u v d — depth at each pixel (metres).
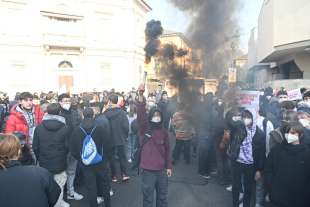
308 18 17.31
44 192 2.54
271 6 21.34
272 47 20.78
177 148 7.95
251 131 4.66
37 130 4.59
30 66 27.52
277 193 3.75
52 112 4.65
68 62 29.17
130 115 8.13
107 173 4.92
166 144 4.52
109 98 6.42
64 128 4.70
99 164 4.76
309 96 6.05
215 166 7.26
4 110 7.36
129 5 30.94
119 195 5.81
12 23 26.64
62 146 4.66
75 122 5.57
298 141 3.70
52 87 28.45
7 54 26.52
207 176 6.79
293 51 20.19
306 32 17.45
